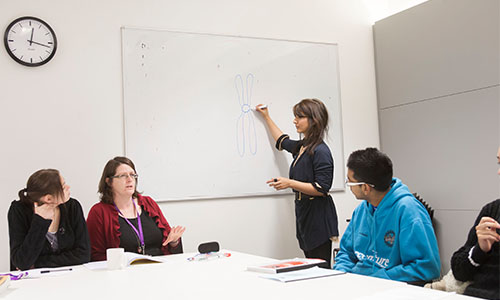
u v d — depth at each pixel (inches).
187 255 99.7
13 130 126.2
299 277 65.0
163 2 144.8
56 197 92.2
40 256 95.8
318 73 166.2
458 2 147.1
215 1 152.1
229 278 68.2
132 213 112.0
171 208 142.3
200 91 147.6
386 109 172.4
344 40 172.6
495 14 136.9
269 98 157.8
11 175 125.3
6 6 127.0
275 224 155.9
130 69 139.1
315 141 136.9
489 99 138.6
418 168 160.6
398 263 81.0
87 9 135.5
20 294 65.1
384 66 172.9
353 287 57.6
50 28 129.8
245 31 156.0
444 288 74.2
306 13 166.4
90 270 83.7
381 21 173.8
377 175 82.9
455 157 148.3
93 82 135.1
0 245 122.8
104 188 111.4
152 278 72.0
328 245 136.9
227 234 148.9
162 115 142.2
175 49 144.9
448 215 150.5
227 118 150.8
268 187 155.3
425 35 157.6
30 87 128.4
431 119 155.9
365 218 89.4
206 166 146.9
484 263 69.7
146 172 139.3
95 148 134.3
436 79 153.9
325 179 133.5
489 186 139.0
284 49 161.0
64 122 131.5
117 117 137.4
